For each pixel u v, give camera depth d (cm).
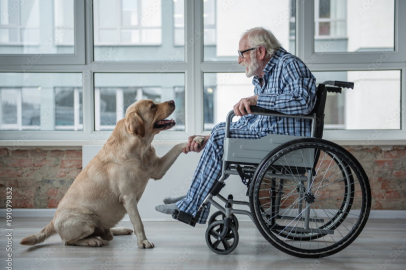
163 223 285
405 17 300
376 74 306
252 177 190
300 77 196
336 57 304
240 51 217
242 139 194
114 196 220
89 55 312
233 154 194
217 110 314
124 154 217
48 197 311
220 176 205
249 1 308
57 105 317
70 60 312
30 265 183
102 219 222
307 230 197
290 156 191
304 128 199
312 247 211
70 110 318
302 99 187
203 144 230
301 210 210
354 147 303
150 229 263
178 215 206
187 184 293
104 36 314
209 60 312
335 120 310
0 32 313
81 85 316
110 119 318
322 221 210
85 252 205
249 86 311
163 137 312
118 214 225
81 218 214
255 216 187
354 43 306
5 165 310
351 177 202
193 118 311
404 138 302
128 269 177
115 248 214
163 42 312
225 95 313
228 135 195
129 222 292
